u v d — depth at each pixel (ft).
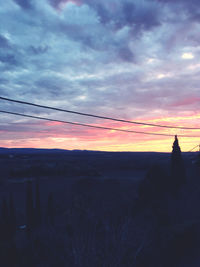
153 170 107.34
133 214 80.28
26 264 42.11
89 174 560.20
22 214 249.34
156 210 81.97
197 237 62.85
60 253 30.37
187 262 53.21
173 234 62.39
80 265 26.63
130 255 31.35
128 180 430.61
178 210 82.07
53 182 496.23
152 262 50.83
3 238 122.72
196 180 108.68
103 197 121.39
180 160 106.32
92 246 28.91
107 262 27.84
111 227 34.14
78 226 34.32
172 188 99.40
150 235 61.05
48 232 37.42
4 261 58.54
